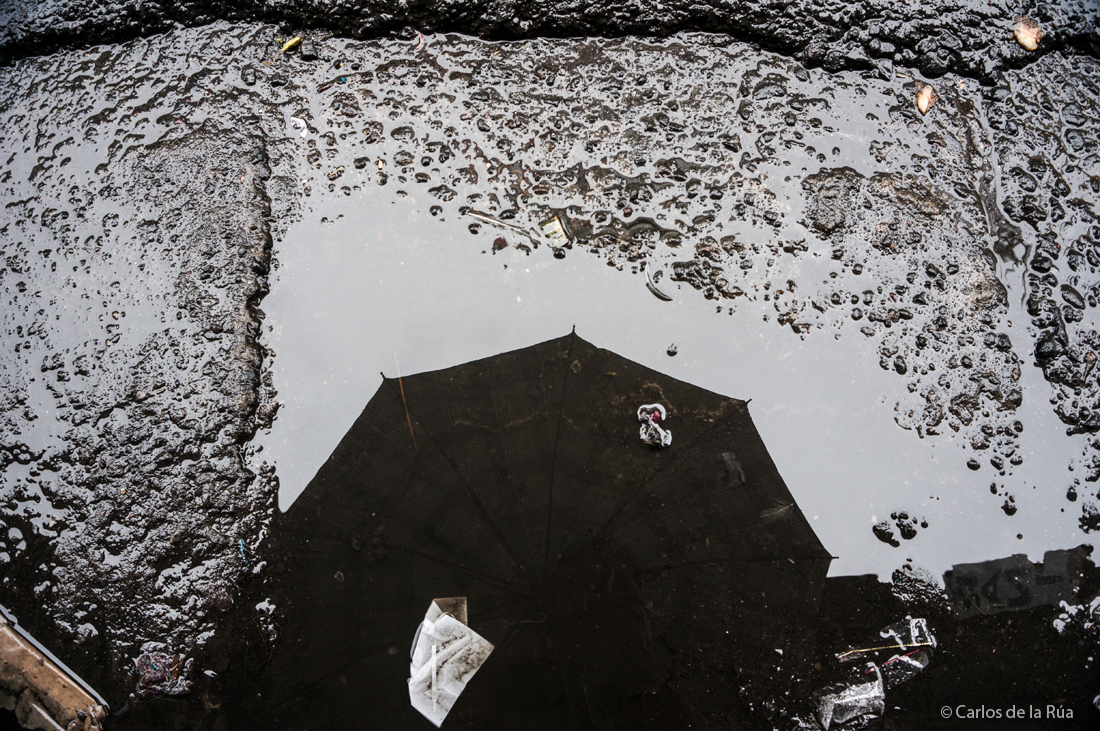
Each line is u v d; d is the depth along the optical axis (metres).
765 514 2.48
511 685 2.33
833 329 2.72
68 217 2.84
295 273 2.80
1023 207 2.84
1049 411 2.64
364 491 2.53
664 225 2.83
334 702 2.37
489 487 2.50
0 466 2.61
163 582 2.51
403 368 2.69
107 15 3.04
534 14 3.00
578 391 2.62
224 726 2.41
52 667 2.45
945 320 2.71
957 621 2.49
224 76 3.00
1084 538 2.55
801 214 2.83
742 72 2.99
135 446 2.60
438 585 2.43
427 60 3.01
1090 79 2.98
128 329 2.70
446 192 2.88
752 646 2.42
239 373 2.66
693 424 2.58
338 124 2.95
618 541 2.44
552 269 2.81
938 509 2.57
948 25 2.98
